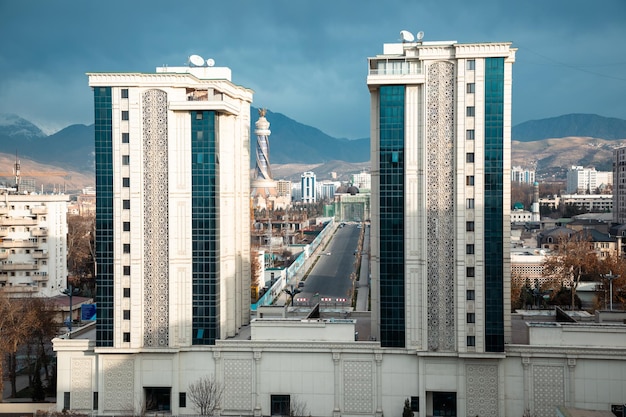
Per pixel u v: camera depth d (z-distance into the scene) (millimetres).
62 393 100062
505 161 92875
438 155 94312
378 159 99938
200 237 98500
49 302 147625
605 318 102438
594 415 69312
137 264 97875
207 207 98438
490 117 92938
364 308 164625
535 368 93438
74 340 100000
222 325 100812
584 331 92625
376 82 94938
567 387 92562
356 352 95750
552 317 113250
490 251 93188
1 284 170875
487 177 93250
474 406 94062
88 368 100125
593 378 92250
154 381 98312
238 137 111625
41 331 116938
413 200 94938
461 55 92562
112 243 98062
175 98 97812
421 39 96375
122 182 98188
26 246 171875
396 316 95562
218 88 101562
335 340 96875
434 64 94062
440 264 94312
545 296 165125
